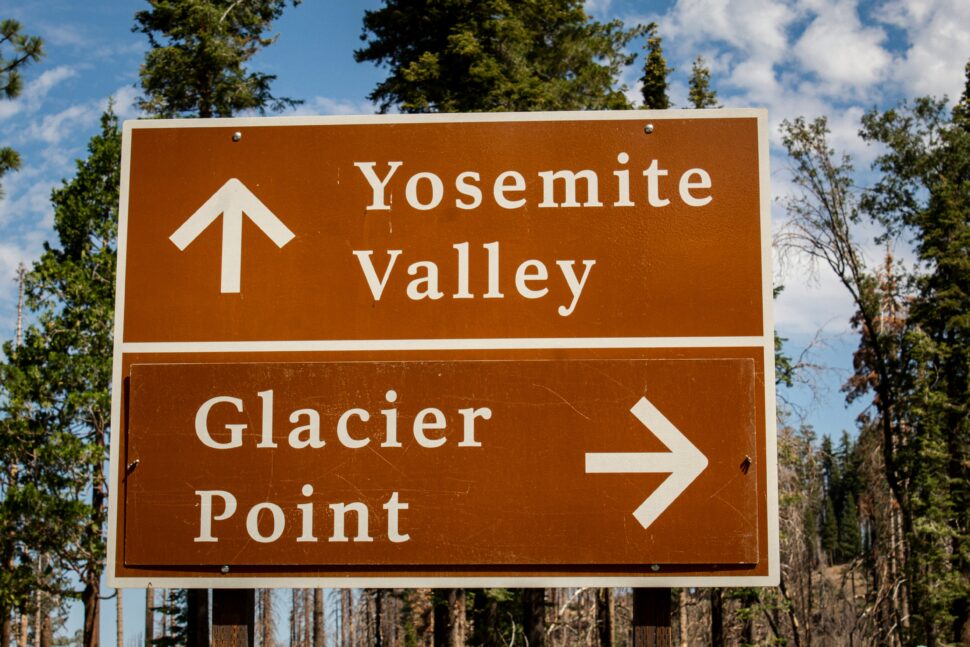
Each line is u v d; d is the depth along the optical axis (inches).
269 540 288.7
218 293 298.2
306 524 288.7
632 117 300.0
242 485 290.5
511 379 290.8
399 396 291.6
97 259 1278.3
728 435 286.7
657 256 294.8
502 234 297.6
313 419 291.9
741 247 294.2
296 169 302.7
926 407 1385.3
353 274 297.7
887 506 1572.3
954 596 1331.2
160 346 296.8
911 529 1412.4
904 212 1517.0
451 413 290.5
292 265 298.7
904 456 1392.7
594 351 291.7
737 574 283.6
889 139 1510.8
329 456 290.5
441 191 299.9
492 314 294.5
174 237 300.7
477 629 1259.2
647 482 286.2
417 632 1959.9
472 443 289.1
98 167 1314.0
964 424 1405.0
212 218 301.1
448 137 301.9
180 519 289.9
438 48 1036.5
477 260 296.5
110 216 1306.6
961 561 1369.3
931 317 1416.1
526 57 1198.9
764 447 286.4
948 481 1381.6
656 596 289.6
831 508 2605.8
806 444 1274.6
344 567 287.9
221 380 293.7
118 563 289.7
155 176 303.3
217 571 289.0
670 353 291.1
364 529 287.7
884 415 1433.3
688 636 1681.8
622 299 293.4
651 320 292.5
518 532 285.9
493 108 997.2
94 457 1195.3
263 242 299.9
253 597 302.5
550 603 1217.4
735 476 285.4
